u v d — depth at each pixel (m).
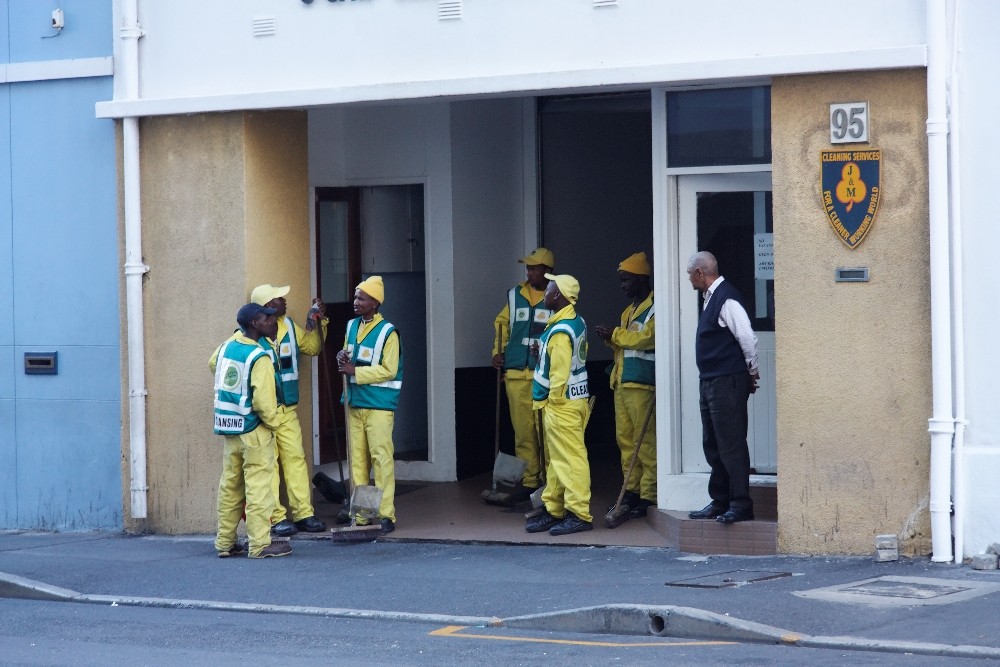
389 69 13.74
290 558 13.38
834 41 11.98
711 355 12.28
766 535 12.23
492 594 11.32
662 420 13.40
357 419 14.33
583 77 12.78
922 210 11.70
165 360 14.85
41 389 15.57
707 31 12.45
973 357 11.56
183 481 14.84
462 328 17.05
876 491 11.87
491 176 17.38
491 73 13.31
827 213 11.97
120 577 12.74
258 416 13.34
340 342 17.45
